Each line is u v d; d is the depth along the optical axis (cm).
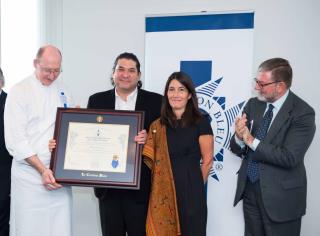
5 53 287
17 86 193
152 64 253
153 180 192
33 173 195
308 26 244
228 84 240
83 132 195
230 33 238
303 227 254
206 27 242
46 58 187
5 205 225
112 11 279
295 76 247
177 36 247
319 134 246
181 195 186
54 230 203
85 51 286
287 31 247
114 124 195
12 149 187
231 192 242
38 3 283
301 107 187
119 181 188
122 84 203
